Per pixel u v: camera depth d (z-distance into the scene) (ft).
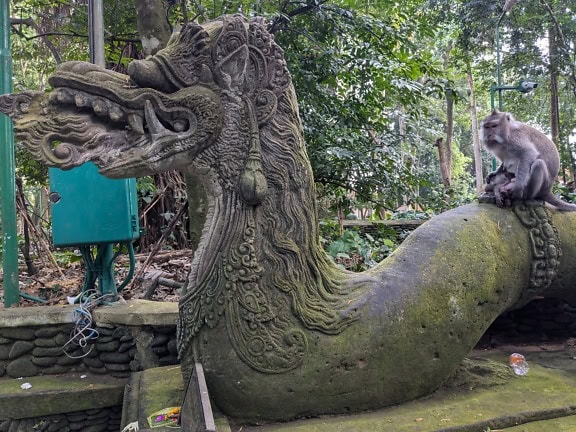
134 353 12.21
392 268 9.16
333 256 16.78
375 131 22.59
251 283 7.93
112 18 20.17
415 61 21.29
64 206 12.76
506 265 9.87
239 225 8.05
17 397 11.14
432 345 8.75
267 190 8.18
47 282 18.71
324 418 8.11
